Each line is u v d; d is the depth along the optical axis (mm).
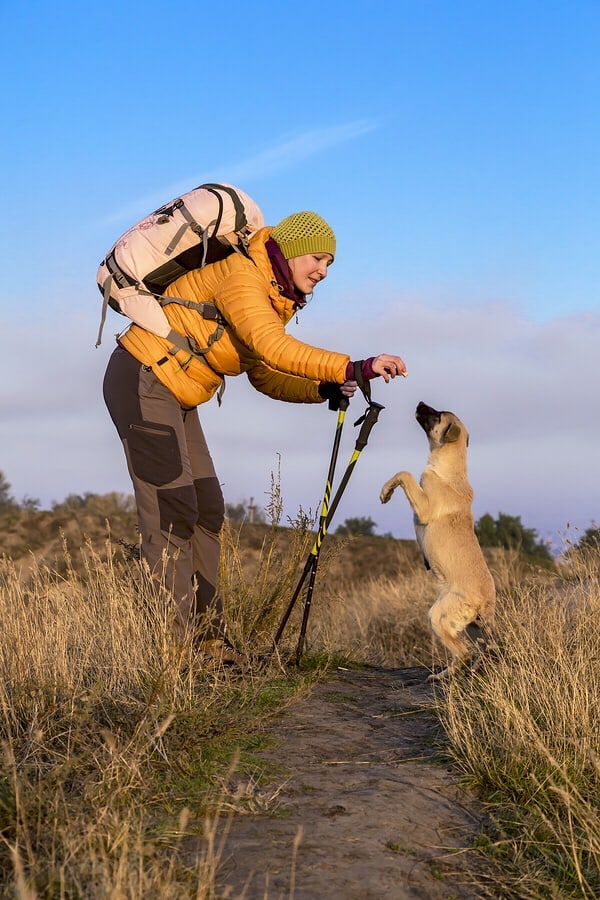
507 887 2902
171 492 4668
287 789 3426
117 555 6336
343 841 2977
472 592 5742
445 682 5211
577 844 3211
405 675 5637
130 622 4629
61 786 3086
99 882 2506
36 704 3824
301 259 4625
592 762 3736
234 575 6145
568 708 4137
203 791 3285
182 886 2529
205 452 5090
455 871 2949
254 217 4699
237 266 4570
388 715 4559
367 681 5398
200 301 4656
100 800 3037
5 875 2596
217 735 3947
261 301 4500
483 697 4371
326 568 6191
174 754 3564
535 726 4035
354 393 4723
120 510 15719
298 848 2891
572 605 6039
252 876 2686
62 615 4953
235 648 5148
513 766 3707
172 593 4578
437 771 3777
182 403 4762
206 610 4957
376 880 2734
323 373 4473
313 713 4523
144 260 4535
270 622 5758
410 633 8742
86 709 3619
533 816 3404
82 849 2697
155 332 4535
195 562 5102
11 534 13609
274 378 5223
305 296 4828
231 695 4504
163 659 4289
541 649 4938
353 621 9320
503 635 5500
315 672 5289
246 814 3145
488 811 3475
